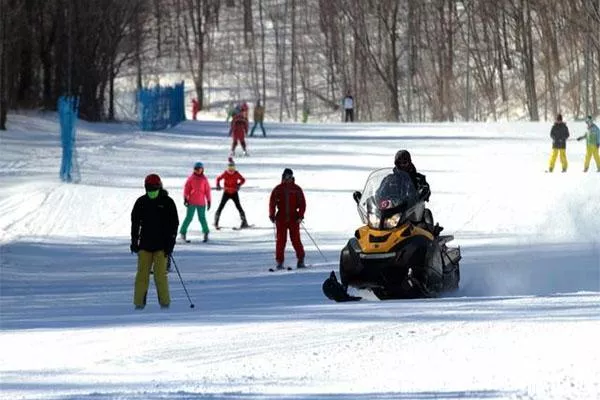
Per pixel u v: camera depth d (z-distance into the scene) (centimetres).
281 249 5716
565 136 10050
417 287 3734
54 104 17038
